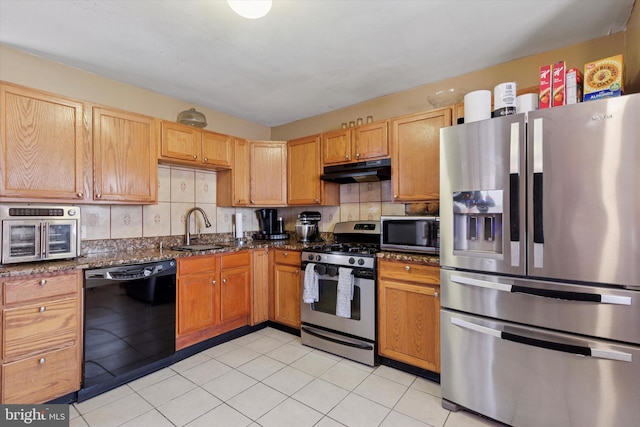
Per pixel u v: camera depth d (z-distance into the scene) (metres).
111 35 1.93
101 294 1.94
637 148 1.29
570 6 1.70
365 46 2.10
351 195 3.21
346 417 1.73
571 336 1.44
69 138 2.07
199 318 2.51
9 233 1.74
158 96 2.86
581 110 1.40
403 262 2.18
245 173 3.28
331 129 3.39
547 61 2.18
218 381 2.10
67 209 1.96
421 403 1.86
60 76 2.28
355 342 2.38
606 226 1.35
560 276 1.45
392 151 2.59
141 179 2.44
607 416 1.36
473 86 2.48
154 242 2.80
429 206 2.67
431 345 2.06
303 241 3.21
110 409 1.79
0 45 2.02
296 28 1.88
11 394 1.61
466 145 1.73
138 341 2.12
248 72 2.46
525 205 1.54
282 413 1.76
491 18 1.81
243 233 3.60
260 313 3.02
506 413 1.61
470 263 1.73
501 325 1.62
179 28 1.86
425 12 1.74
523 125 1.54
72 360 1.83
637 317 1.30
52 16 1.73
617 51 1.95
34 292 1.69
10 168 1.83
